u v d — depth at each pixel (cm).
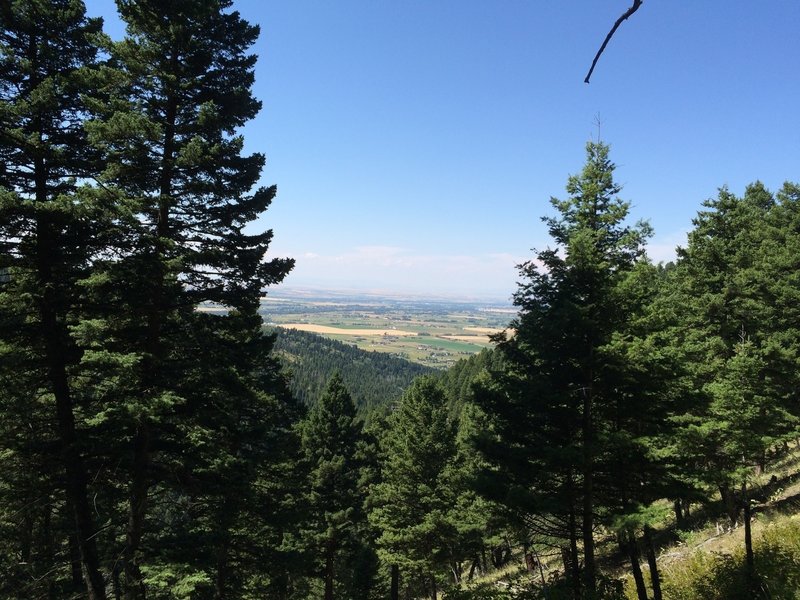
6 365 1040
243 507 1565
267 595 2145
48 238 1114
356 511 2753
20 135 992
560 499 1034
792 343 2295
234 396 1395
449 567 3028
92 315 1177
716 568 1338
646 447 969
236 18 1312
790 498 1852
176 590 1114
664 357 979
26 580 1296
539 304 1095
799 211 3294
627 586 1455
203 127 1230
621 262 1078
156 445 1251
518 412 1122
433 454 2809
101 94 1238
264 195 1288
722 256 2075
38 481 1187
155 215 1224
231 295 1289
